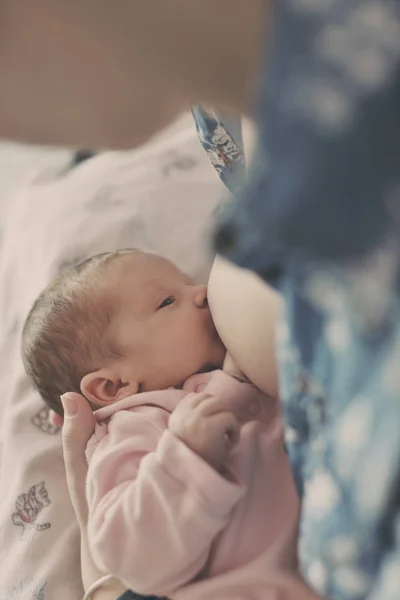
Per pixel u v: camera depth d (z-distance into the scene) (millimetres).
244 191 337
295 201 312
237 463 629
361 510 385
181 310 797
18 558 801
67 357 813
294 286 376
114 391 790
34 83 365
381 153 305
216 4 306
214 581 613
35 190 1228
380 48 297
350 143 303
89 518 658
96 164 1207
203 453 595
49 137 400
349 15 297
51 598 768
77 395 747
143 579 605
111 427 715
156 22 313
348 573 414
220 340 794
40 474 868
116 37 324
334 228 315
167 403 730
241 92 336
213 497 577
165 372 781
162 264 842
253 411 697
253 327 611
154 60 330
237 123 624
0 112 388
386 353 356
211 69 327
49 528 824
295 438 474
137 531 596
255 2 305
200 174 1118
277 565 608
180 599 623
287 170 313
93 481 664
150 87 352
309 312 394
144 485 603
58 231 1079
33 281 1062
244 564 614
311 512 424
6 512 844
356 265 326
